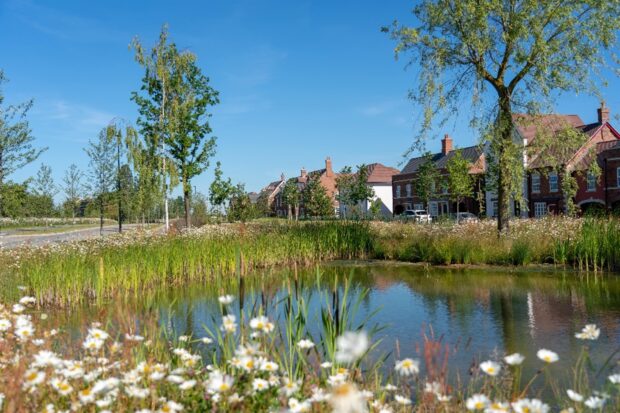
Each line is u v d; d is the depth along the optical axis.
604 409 4.04
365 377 4.38
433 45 16.94
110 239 15.75
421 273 14.54
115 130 23.30
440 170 52.84
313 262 17.62
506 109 16.73
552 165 17.16
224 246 15.38
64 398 3.13
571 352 6.49
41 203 59.97
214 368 3.69
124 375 3.37
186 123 23.77
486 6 15.80
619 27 15.34
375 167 70.88
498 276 13.52
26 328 3.79
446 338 7.39
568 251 15.12
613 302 9.66
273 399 2.99
